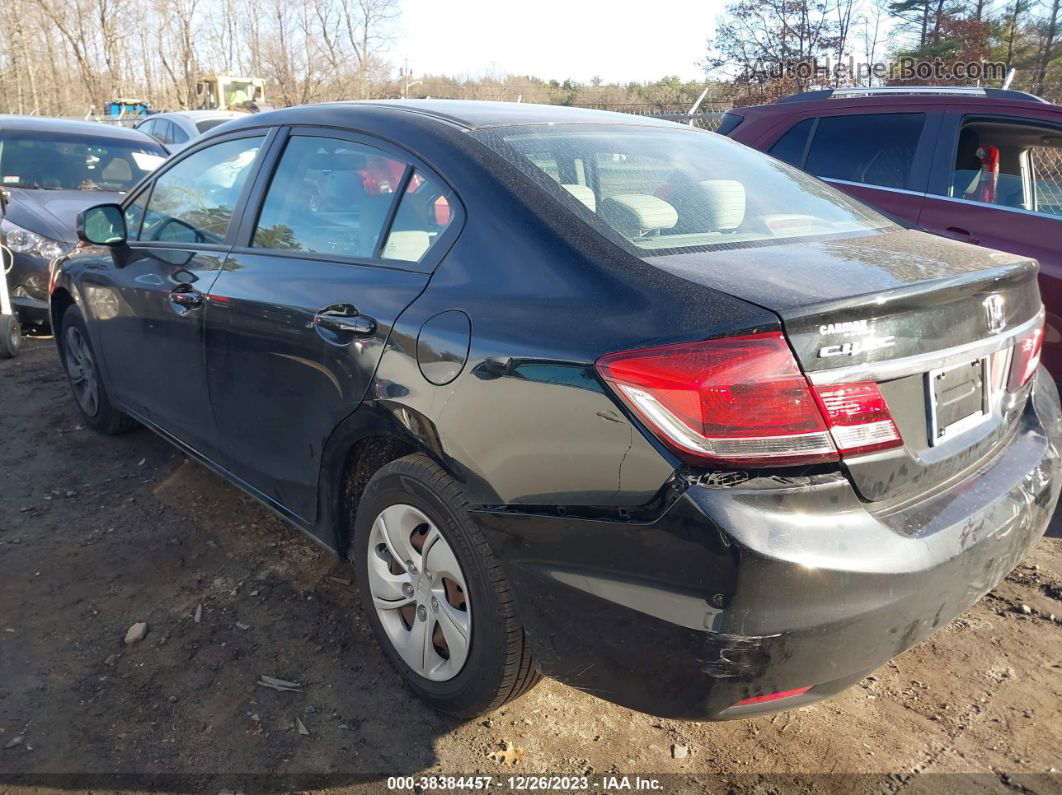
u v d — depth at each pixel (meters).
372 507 2.49
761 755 2.35
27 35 37.12
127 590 3.06
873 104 5.30
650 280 1.94
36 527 3.49
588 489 1.89
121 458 4.19
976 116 4.86
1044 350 4.43
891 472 1.89
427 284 2.35
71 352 4.47
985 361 2.22
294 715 2.46
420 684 2.45
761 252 2.16
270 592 3.07
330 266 2.70
